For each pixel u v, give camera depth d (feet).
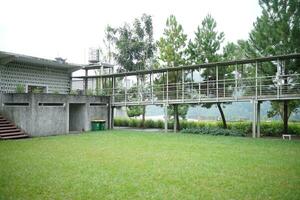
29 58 75.41
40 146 52.03
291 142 57.82
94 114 85.71
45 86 85.87
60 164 36.65
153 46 123.24
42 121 70.79
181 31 89.20
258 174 31.68
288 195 24.73
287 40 67.67
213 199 24.00
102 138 64.69
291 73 68.28
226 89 73.82
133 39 125.49
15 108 70.54
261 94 71.15
